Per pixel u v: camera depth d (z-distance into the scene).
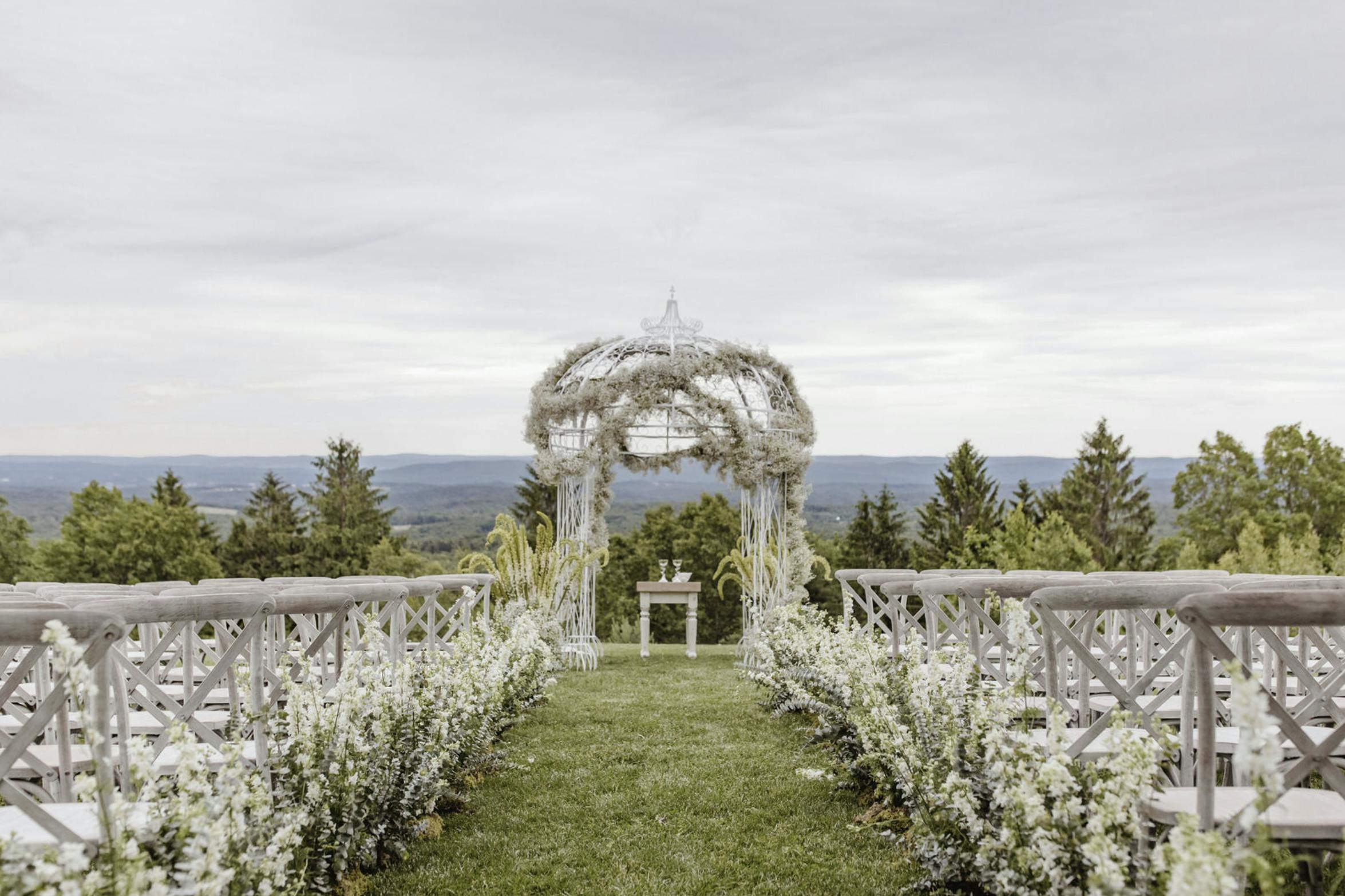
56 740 3.83
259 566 38.44
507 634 7.27
